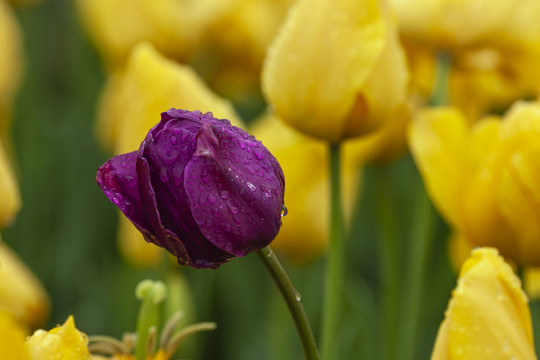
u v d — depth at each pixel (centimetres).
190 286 128
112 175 69
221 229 69
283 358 111
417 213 105
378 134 103
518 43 105
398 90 87
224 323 135
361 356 109
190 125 69
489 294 70
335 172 88
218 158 69
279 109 87
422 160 90
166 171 69
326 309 88
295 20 86
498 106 128
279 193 70
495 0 103
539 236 87
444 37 104
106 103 134
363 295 135
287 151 104
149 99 89
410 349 102
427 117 91
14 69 135
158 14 135
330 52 85
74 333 68
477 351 70
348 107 85
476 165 90
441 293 128
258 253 70
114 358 78
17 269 94
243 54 144
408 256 137
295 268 112
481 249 71
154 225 68
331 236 88
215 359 135
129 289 117
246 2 142
